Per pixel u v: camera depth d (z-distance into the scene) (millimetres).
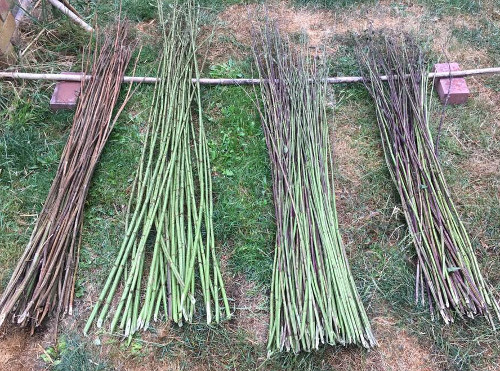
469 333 2309
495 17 3814
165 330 2299
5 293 2213
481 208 2750
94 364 2205
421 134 2871
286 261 2398
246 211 2730
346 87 3330
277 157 2746
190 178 2684
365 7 3885
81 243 2582
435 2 3904
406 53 3342
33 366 2209
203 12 3793
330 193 2715
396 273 2506
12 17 3299
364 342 2184
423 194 2662
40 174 2842
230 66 3455
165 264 2432
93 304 2398
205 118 3154
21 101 3107
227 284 2480
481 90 3322
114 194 2773
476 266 2420
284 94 3035
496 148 3027
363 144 3059
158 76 3260
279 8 3875
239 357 2252
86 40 3506
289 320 2219
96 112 2934
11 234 2602
